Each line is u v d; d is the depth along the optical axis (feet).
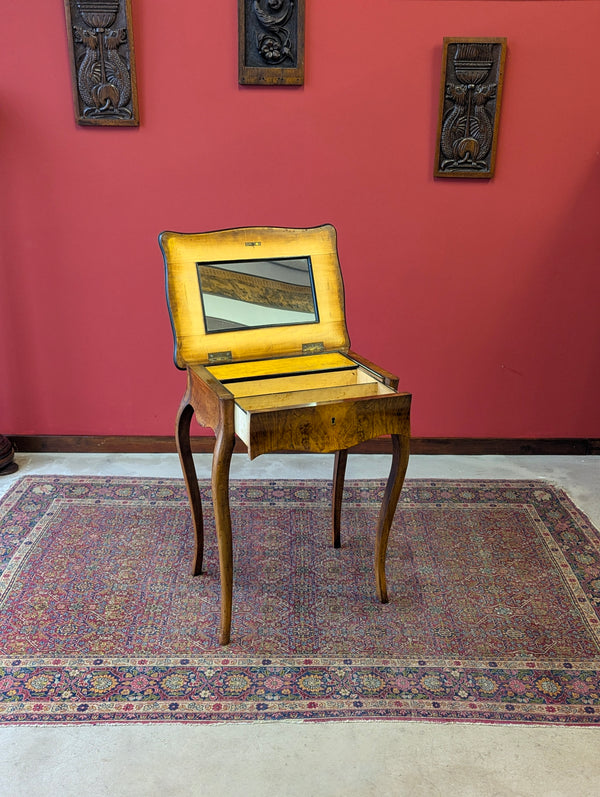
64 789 5.42
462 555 8.59
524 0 9.55
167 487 10.21
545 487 10.39
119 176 10.19
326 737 5.95
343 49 9.74
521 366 11.26
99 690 6.40
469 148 10.05
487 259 10.71
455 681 6.57
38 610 7.45
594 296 10.89
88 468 10.83
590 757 5.78
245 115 10.00
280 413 6.31
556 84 9.92
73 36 9.48
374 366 7.43
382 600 7.65
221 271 7.61
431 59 9.79
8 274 10.57
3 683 6.45
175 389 11.20
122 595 7.73
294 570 8.24
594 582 8.11
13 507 9.53
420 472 10.85
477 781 5.54
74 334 10.89
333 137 10.12
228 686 6.47
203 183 10.28
